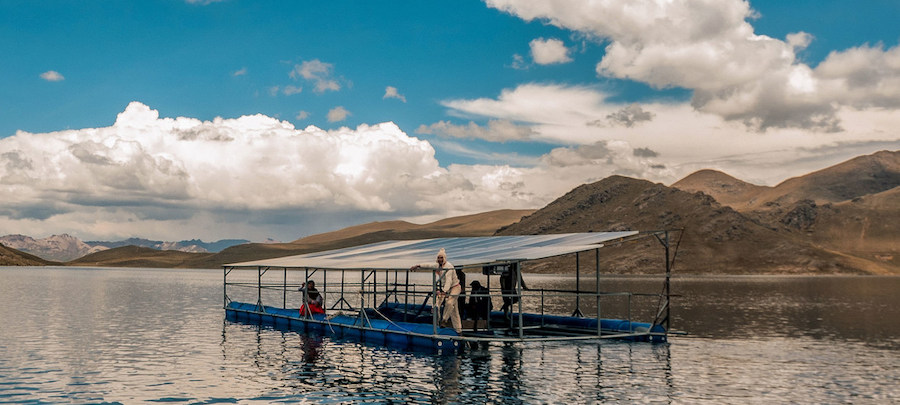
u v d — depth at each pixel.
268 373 25.64
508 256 33.38
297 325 43.16
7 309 58.84
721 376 25.59
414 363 27.84
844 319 53.88
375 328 35.56
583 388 23.00
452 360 28.66
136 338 36.94
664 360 29.31
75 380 24.28
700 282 173.12
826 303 78.00
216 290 102.88
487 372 25.86
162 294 88.75
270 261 50.22
